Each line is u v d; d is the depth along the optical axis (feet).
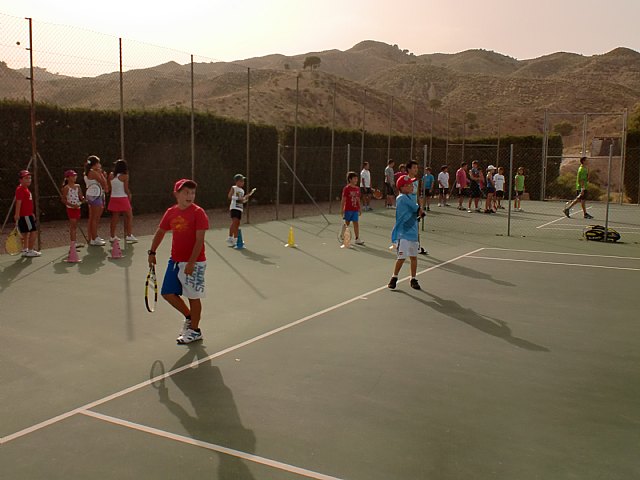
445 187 89.40
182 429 15.01
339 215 72.13
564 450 14.21
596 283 33.94
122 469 13.05
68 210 37.50
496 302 29.14
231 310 26.96
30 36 41.06
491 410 16.49
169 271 21.91
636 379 19.12
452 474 13.00
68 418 15.61
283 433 14.87
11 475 12.77
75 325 24.23
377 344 22.26
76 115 59.31
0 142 53.72
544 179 104.78
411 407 16.60
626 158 105.50
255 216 69.77
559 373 19.53
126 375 18.78
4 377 18.53
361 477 12.81
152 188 67.26
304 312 26.78
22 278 32.89
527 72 482.69
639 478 12.96
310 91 189.57
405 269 37.70
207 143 73.56
